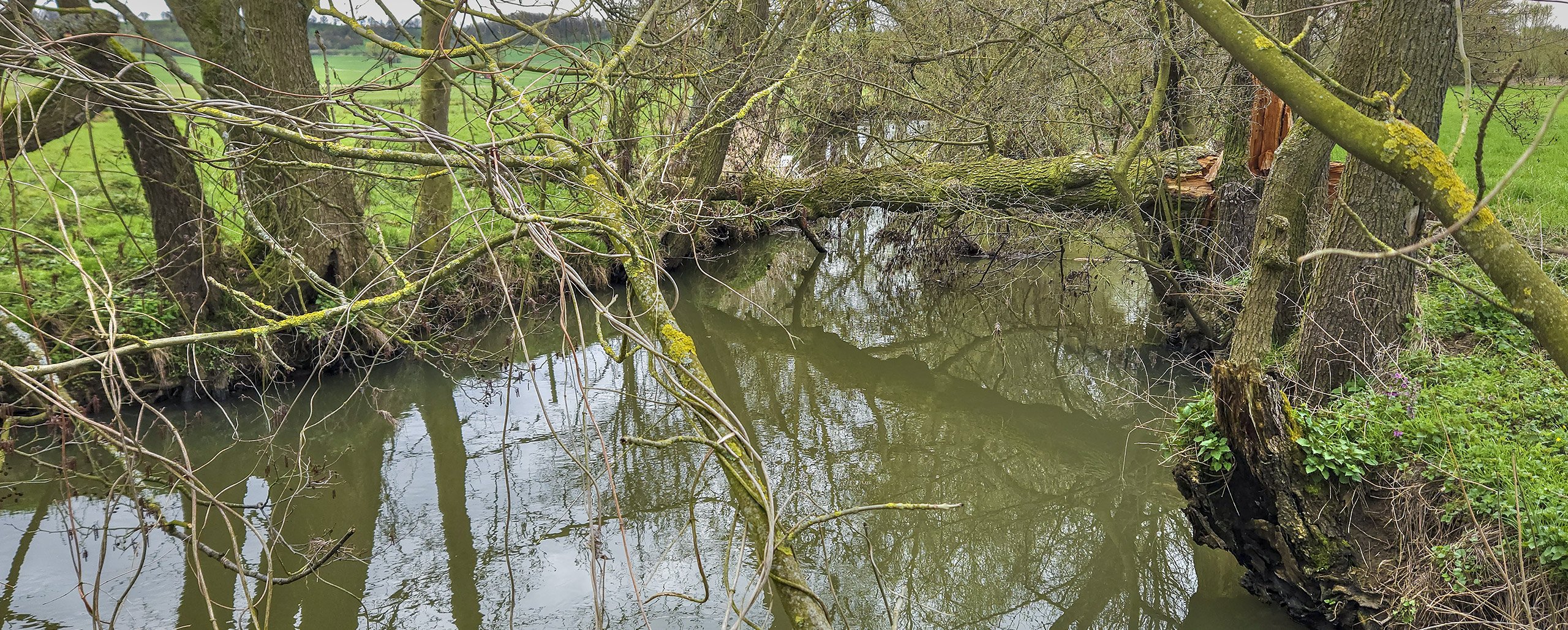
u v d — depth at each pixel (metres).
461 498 7.84
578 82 7.88
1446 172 2.06
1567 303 1.94
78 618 5.81
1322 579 5.20
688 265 14.44
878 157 12.77
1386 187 6.19
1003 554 7.63
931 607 6.95
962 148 12.58
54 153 8.64
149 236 9.13
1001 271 13.70
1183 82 10.27
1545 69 12.47
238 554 3.37
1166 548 7.41
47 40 4.04
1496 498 4.70
